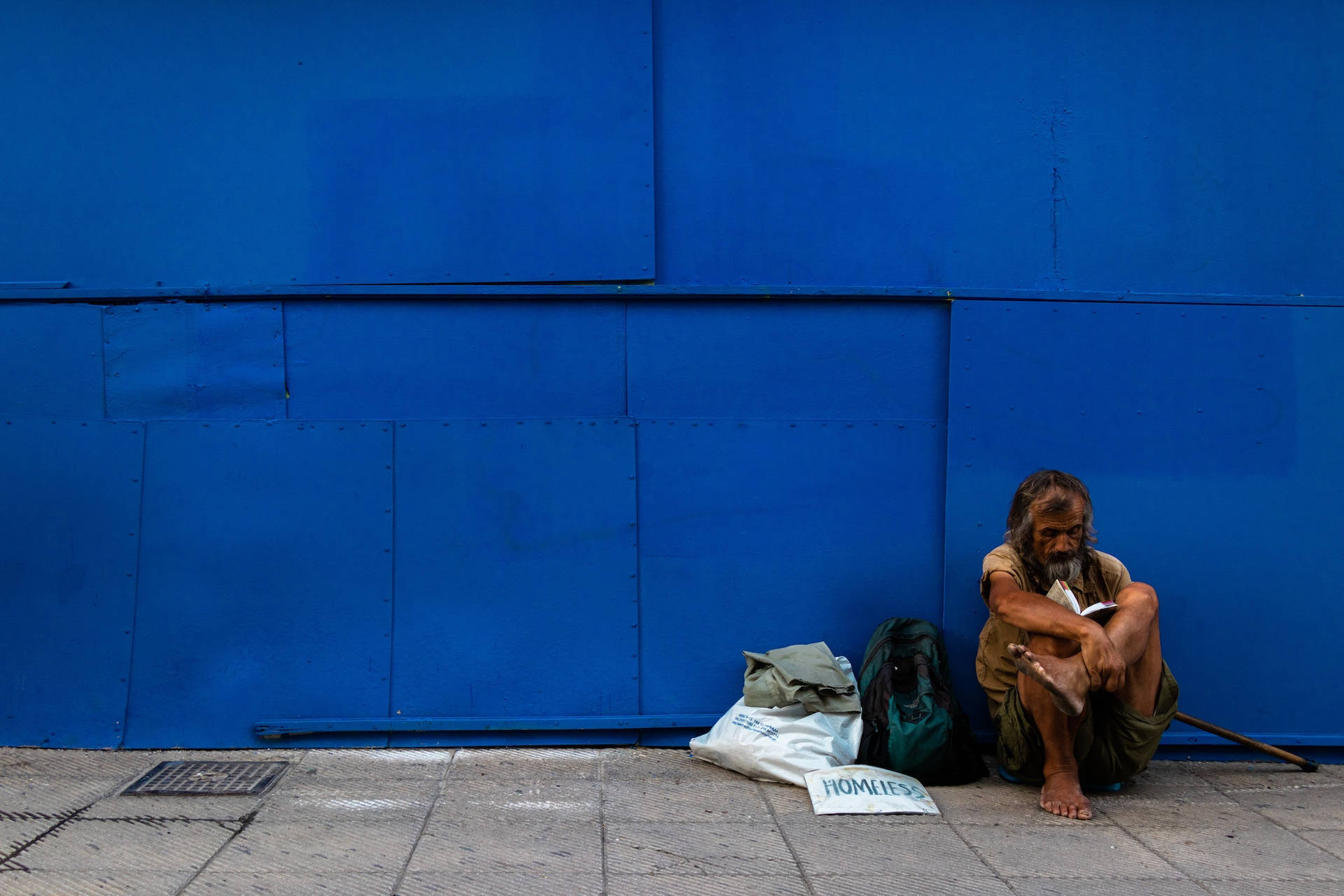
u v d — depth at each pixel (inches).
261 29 145.0
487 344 145.7
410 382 145.0
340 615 142.9
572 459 145.5
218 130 144.9
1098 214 150.6
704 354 147.3
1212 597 148.6
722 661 146.4
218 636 142.0
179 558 142.0
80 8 144.0
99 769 132.2
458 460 144.6
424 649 143.7
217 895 95.7
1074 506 124.4
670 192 147.6
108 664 141.0
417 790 126.9
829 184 148.6
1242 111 148.9
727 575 146.8
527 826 115.2
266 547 142.8
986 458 147.9
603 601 145.4
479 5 145.7
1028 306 148.7
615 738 145.6
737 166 148.2
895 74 149.1
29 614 140.9
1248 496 149.3
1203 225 150.1
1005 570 127.6
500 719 143.6
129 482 142.0
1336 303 150.0
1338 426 149.9
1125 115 150.9
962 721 133.6
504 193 145.6
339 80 145.1
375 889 97.9
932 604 148.5
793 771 129.1
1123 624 117.2
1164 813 124.6
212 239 144.9
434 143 145.6
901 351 149.0
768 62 148.3
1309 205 150.5
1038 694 120.2
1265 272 149.9
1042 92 150.3
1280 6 151.4
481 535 144.5
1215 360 149.9
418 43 145.6
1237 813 125.3
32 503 141.6
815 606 147.6
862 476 148.3
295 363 144.6
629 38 146.1
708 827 115.5
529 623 144.6
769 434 147.4
